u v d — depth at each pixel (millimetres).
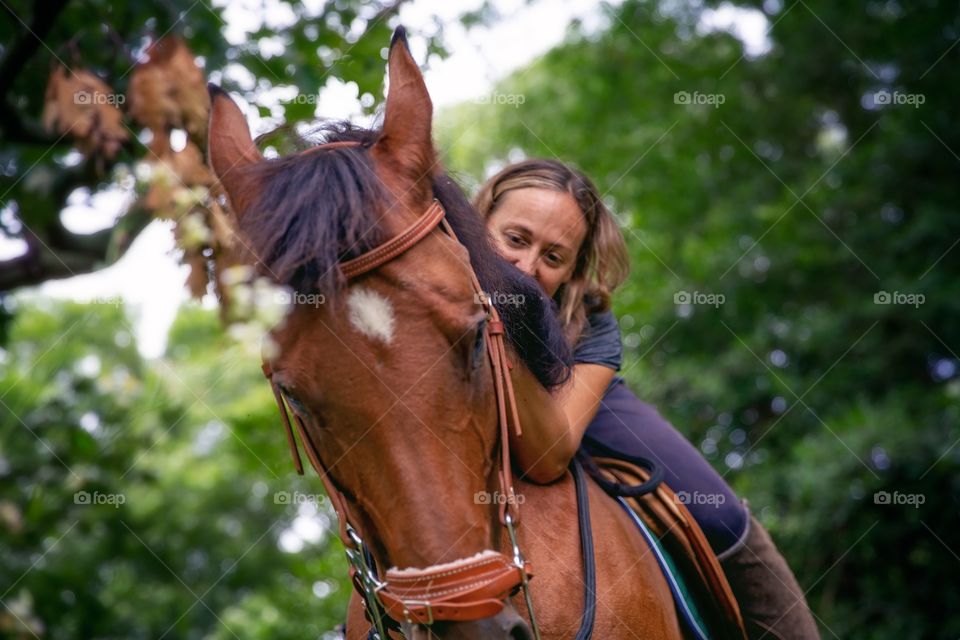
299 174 2291
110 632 12891
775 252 11219
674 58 13117
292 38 5430
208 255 3363
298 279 2193
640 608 2688
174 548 15305
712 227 11750
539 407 2617
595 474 3090
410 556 2160
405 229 2250
